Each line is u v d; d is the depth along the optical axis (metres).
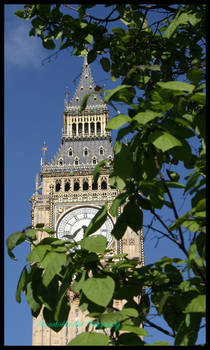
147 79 9.82
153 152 7.83
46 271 7.29
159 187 7.90
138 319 7.63
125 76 9.50
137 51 10.68
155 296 8.05
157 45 10.87
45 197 76.88
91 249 7.71
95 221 8.09
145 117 7.55
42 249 7.54
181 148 7.81
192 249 7.34
